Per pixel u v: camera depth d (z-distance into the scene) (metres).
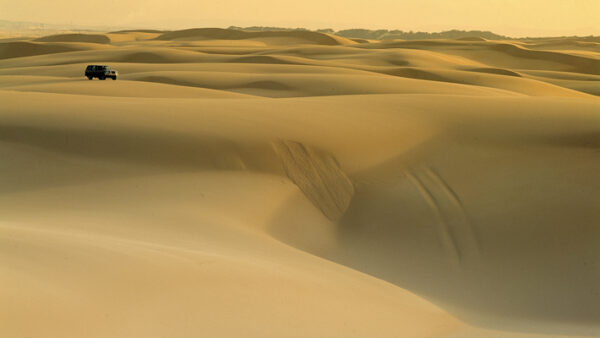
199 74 61.44
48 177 18.44
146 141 21.00
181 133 21.72
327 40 199.75
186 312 7.68
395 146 24.33
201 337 7.08
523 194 20.20
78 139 21.02
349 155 22.75
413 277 16.09
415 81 58.41
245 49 126.31
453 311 13.34
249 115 25.00
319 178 21.27
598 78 102.44
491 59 145.50
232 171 20.20
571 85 89.94
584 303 15.05
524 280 16.06
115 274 8.49
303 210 19.22
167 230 13.86
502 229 18.33
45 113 24.25
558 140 24.64
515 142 24.72
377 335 8.41
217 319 7.67
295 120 24.73
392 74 79.94
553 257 17.00
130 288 8.08
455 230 18.47
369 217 19.53
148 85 48.91
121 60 94.12
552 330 12.24
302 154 21.89
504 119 27.44
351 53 116.12
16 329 6.14
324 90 52.19
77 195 16.88
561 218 18.61
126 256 9.51
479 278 16.23
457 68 101.06
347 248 17.77
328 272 12.31
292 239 17.02
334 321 8.58
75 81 53.97
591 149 23.72
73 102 28.36
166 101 29.34
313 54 116.00
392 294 11.91
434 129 26.44
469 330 10.11
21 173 18.70
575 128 25.78
